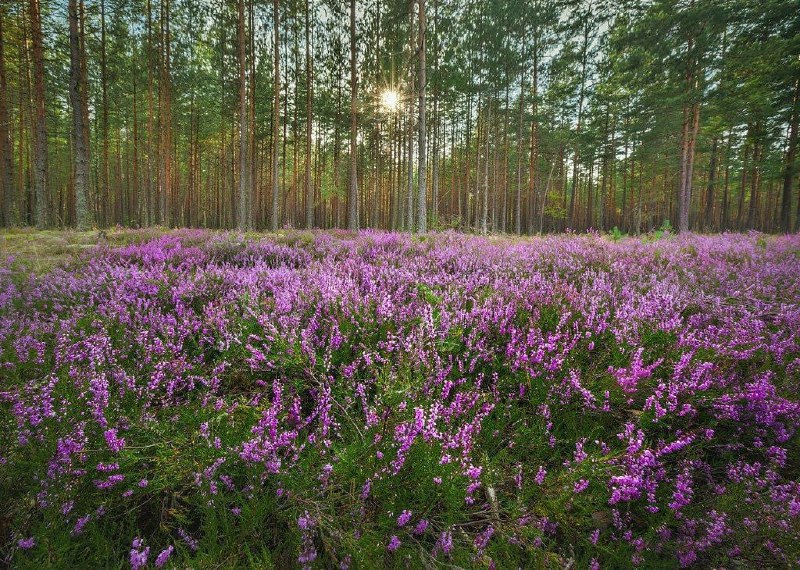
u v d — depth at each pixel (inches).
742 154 1406.3
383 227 2017.7
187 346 121.6
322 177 1708.9
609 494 68.2
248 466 66.9
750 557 58.1
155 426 77.9
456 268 217.9
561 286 156.2
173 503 67.4
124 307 136.2
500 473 75.2
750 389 83.6
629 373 94.3
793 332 114.8
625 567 58.3
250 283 163.9
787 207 909.8
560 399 90.4
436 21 1146.0
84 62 939.3
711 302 145.7
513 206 2310.5
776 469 75.2
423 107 595.2
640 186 1491.1
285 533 62.4
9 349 104.5
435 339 108.6
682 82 941.2
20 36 764.0
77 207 593.3
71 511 62.2
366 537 57.8
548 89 1592.0
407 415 78.8
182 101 1344.7
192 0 1072.8
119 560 58.4
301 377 104.0
